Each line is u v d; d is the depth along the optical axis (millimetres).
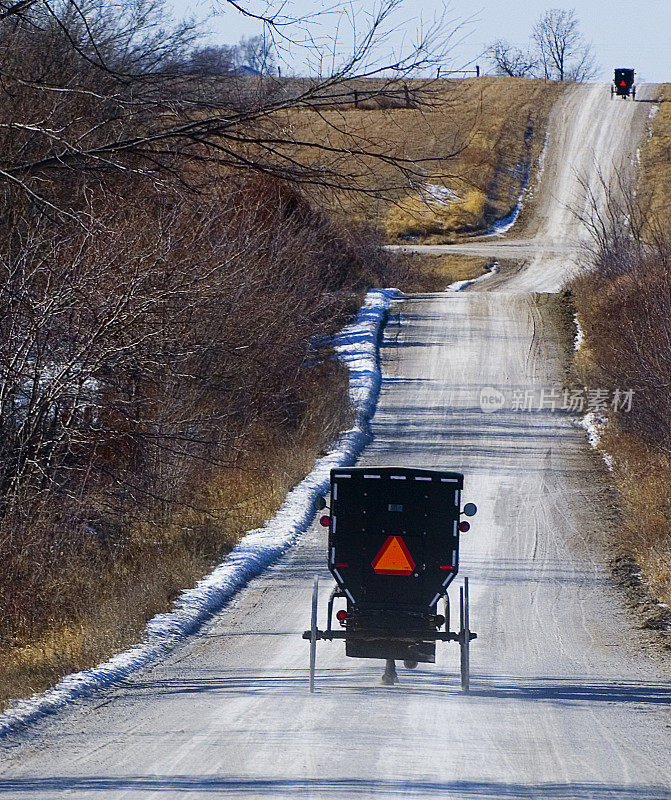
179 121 38906
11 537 48594
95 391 55844
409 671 41281
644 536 65625
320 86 35031
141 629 45625
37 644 43750
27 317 52062
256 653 43531
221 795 23578
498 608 53156
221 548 62156
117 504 60312
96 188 49844
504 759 27922
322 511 75500
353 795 23625
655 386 85125
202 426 66750
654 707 35688
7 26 48812
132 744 28844
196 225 64938
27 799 23359
